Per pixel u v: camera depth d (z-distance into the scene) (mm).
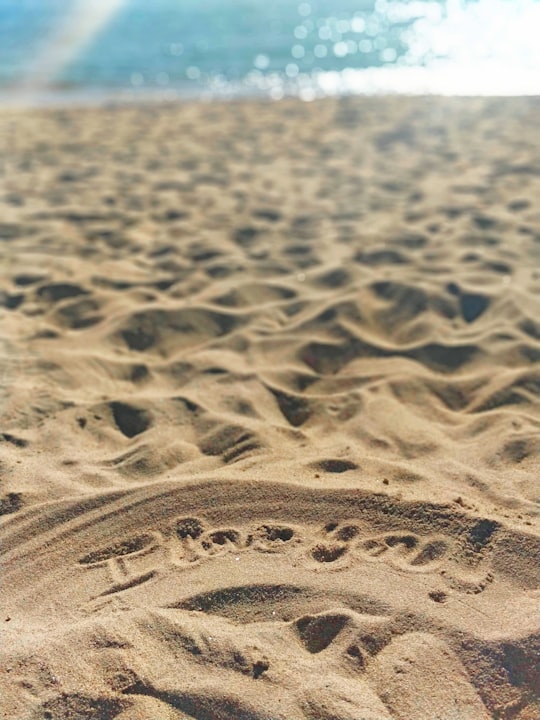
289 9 5133
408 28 4215
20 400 924
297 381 984
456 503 702
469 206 1603
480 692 539
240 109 2697
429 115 2412
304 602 611
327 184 1809
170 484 743
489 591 611
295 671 551
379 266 1331
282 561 653
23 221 1623
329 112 2555
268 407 920
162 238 1516
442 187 1736
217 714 524
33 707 530
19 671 552
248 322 1139
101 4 5762
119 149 2209
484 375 973
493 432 841
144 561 666
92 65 3725
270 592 621
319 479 757
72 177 1943
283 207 1663
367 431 855
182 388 969
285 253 1413
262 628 591
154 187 1847
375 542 669
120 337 1107
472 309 1162
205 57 3811
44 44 4320
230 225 1568
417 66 3338
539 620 576
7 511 729
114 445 853
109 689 541
